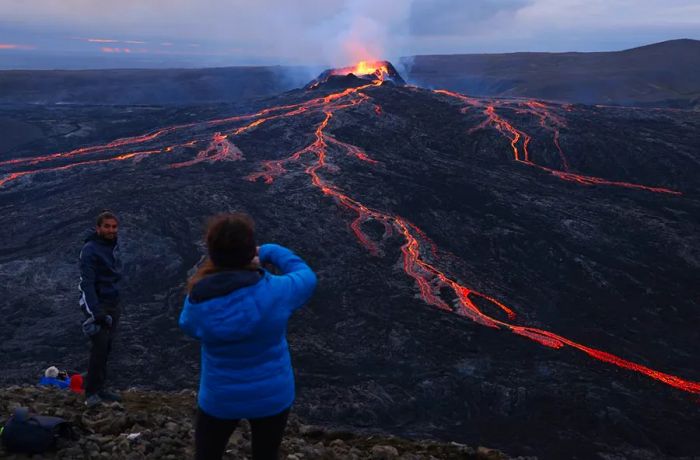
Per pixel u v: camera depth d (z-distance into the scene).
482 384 23.52
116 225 6.75
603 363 25.97
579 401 22.62
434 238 40.53
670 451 19.80
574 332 29.19
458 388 23.41
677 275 36.16
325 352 25.84
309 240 38.59
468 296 32.22
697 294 33.78
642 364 26.06
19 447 5.05
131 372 23.64
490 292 33.12
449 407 22.39
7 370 22.97
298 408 21.44
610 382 24.23
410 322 28.91
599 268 36.34
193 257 35.22
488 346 27.08
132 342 26.02
